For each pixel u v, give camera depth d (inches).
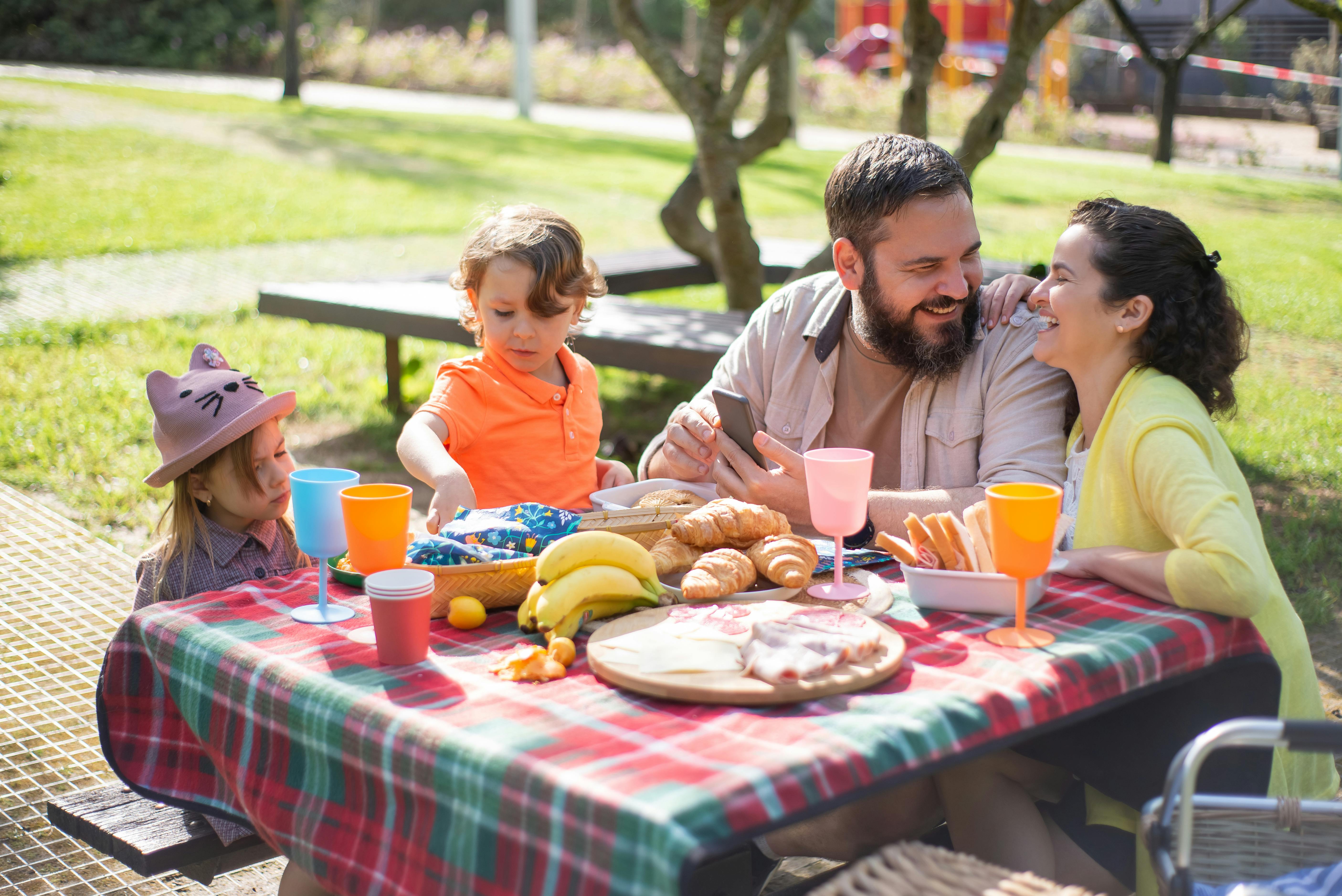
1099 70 893.8
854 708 60.4
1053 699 63.2
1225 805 68.7
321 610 77.5
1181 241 83.9
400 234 421.7
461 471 96.7
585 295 110.6
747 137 264.5
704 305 349.4
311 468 93.2
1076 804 83.7
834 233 98.9
